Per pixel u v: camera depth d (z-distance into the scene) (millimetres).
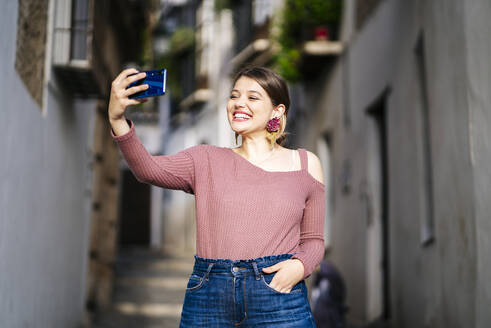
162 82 2193
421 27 4973
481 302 3350
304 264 2309
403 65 5781
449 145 4059
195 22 16844
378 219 7109
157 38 16000
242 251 2256
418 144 5262
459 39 3750
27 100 3775
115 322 7500
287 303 2271
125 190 18031
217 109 14828
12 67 3326
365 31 7379
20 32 3629
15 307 3551
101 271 8703
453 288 4031
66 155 5375
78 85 5223
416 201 5359
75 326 6145
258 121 2436
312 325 2332
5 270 3285
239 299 2230
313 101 10102
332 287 5316
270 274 2260
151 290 10469
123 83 2215
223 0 13820
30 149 3885
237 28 13555
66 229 5469
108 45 7379
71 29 4707
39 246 4254
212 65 15648
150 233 17984
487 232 3248
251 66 2520
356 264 7613
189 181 2402
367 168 7234
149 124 19766
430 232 5094
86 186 6762
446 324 4258
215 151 2428
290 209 2318
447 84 4094
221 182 2332
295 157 2500
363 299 7238
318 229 2479
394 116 6223
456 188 3885
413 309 5434
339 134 8617
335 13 8781
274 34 10531
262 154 2480
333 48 8633
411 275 5527
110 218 9078
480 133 3352
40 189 4250
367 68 7297
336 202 8789
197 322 2260
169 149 18750
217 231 2283
